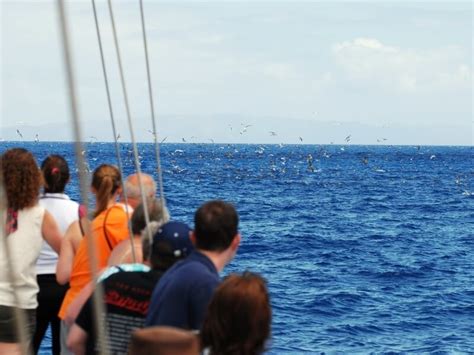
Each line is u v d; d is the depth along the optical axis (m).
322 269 35.53
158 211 6.68
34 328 7.25
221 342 4.52
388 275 34.19
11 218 7.00
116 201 7.59
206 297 5.63
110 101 6.38
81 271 7.14
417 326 23.94
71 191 54.00
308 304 26.83
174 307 5.66
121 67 5.77
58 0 2.72
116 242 7.11
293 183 106.12
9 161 7.01
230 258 5.96
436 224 59.56
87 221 3.17
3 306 6.79
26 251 7.03
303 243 45.19
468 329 23.72
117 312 6.20
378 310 26.20
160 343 3.23
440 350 21.08
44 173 8.12
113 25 5.59
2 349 6.90
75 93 2.81
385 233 52.22
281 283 31.38
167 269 6.22
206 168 140.62
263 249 42.25
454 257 41.19
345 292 29.39
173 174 117.56
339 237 48.72
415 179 125.75
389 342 21.88
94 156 150.12
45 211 7.16
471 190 102.62
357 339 22.09
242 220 57.69
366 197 85.25
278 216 61.62
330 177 124.38
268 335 4.60
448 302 28.02
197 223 5.82
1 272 6.88
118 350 6.19
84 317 6.16
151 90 6.66
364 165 182.88
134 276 6.23
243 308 4.51
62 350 7.32
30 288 7.10
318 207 71.31
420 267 36.91
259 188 94.19
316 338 22.02
